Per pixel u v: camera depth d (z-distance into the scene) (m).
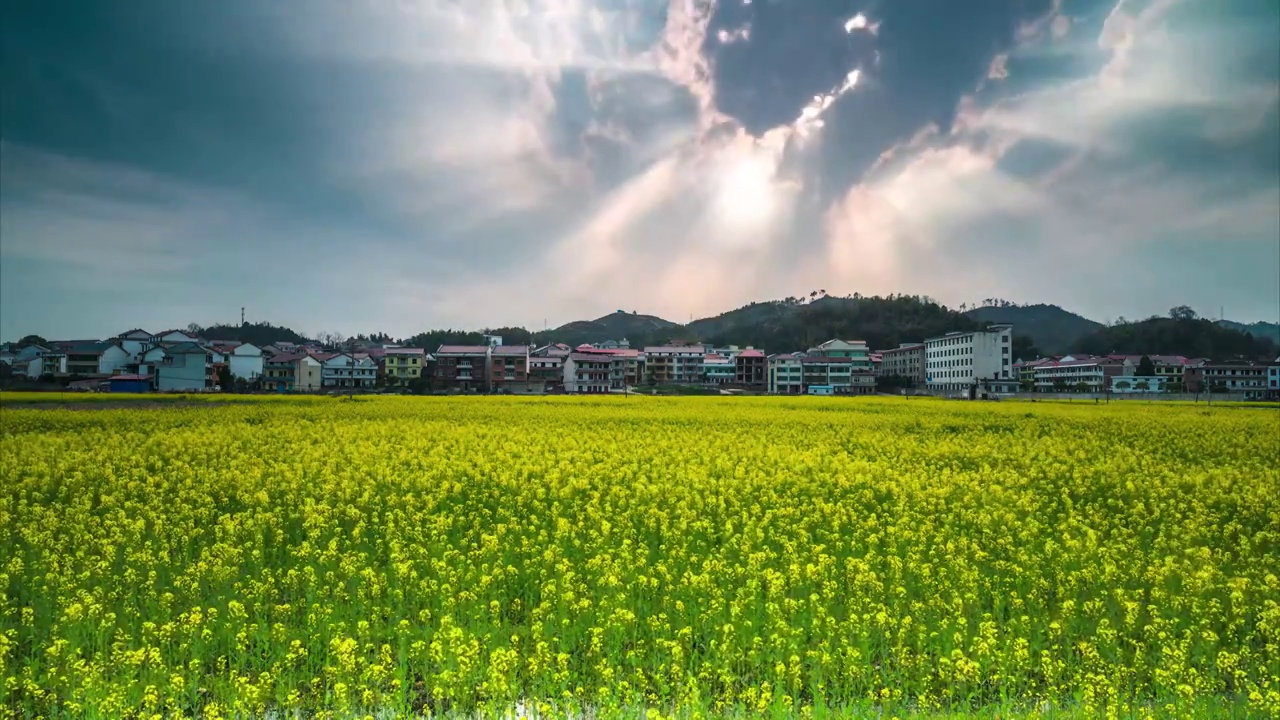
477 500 17.25
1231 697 8.34
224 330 196.62
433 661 9.02
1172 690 8.21
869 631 9.58
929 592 10.74
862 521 15.19
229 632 9.39
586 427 35.00
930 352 141.62
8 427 33.06
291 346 153.88
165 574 11.75
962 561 11.71
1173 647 8.80
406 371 124.06
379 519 15.67
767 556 12.38
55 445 25.77
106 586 10.90
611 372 128.62
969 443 29.08
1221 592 10.97
